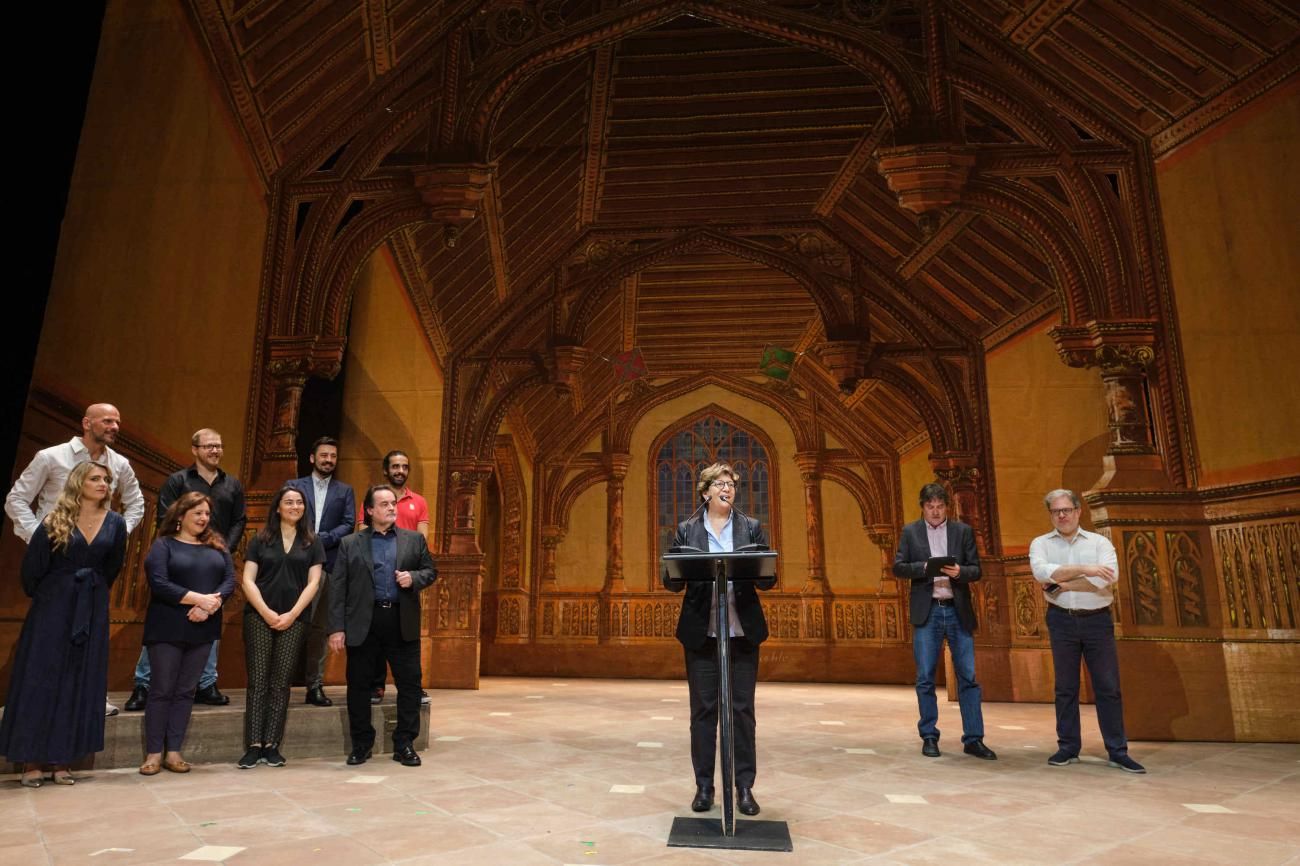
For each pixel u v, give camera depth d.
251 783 3.82
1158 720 5.88
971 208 7.33
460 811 3.30
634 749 5.20
